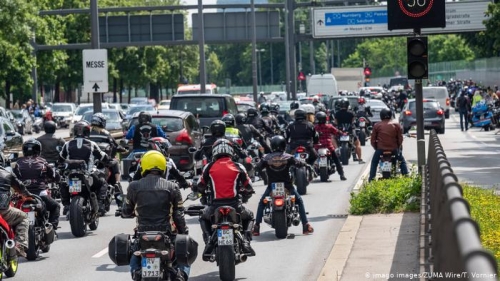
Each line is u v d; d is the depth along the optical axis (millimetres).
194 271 30391
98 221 42219
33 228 32594
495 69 177250
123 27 155875
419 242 30141
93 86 78125
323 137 58781
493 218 35500
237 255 27078
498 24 99375
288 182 36531
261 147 59312
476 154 81188
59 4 168625
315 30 155250
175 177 28875
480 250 10211
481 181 55531
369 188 42719
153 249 22484
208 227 27750
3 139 69438
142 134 48156
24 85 175750
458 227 11922
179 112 65062
